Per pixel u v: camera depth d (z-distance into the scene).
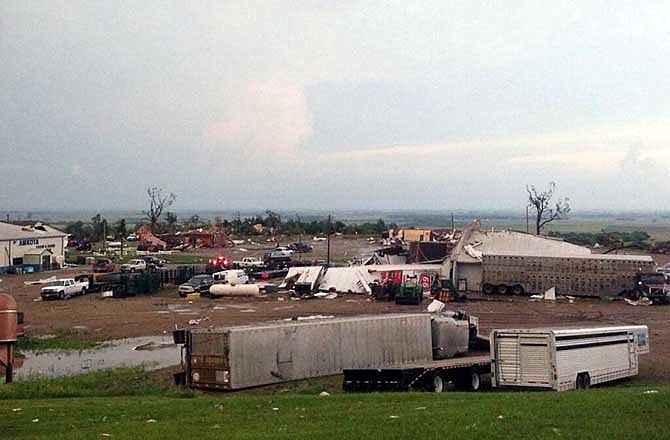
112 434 16.77
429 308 56.59
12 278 88.88
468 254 76.00
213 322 52.62
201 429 17.08
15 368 35.88
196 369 30.41
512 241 79.56
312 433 15.84
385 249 100.75
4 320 31.62
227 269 85.31
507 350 27.88
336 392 28.20
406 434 15.41
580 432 15.27
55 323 53.12
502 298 69.62
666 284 65.00
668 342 42.41
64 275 91.62
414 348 35.97
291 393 28.19
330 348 33.03
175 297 71.06
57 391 28.11
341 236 184.50
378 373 27.69
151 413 20.25
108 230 181.38
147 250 136.88
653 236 190.38
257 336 30.59
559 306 63.00
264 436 15.70
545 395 22.25
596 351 29.08
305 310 60.00
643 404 18.16
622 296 67.56
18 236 99.25
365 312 58.47
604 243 132.38
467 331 38.69
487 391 28.62
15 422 19.22
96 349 42.03
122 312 59.31
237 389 29.70
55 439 16.41
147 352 40.78
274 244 160.12
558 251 76.81
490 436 15.02
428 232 147.38
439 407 19.47
